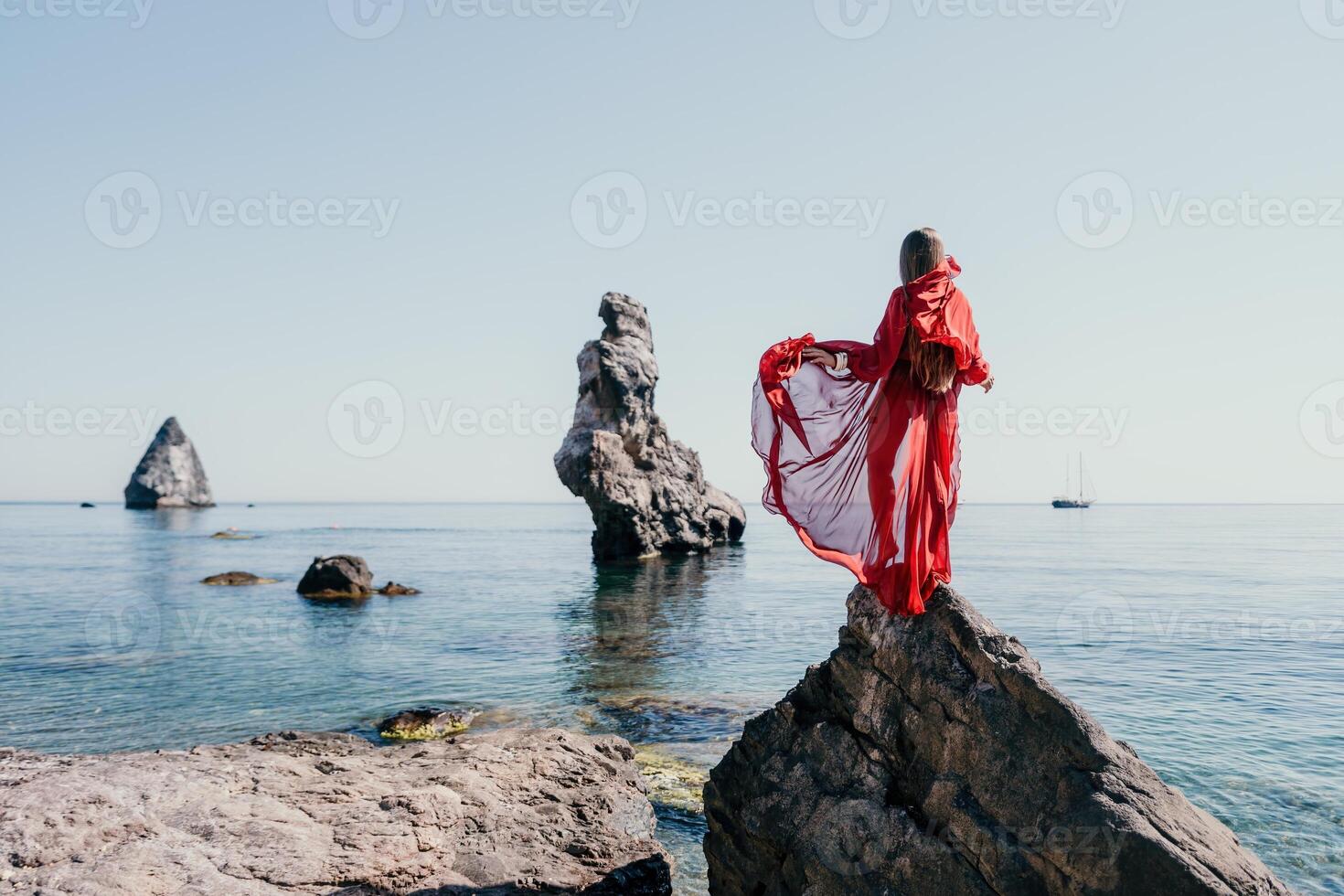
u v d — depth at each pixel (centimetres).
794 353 616
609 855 907
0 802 785
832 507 634
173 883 700
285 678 2450
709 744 1745
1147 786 568
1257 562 6744
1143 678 2345
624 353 6462
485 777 1047
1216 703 2067
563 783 1092
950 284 580
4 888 660
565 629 3394
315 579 4681
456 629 3397
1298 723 1886
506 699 2186
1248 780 1513
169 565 6775
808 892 674
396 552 9388
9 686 2350
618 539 6625
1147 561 6888
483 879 800
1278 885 521
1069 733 596
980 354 605
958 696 646
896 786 677
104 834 759
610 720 1959
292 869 747
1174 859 513
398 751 1235
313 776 985
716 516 8206
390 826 856
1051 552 8156
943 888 605
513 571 6431
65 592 4766
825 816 690
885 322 593
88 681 2403
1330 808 1373
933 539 641
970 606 686
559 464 6475
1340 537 11512
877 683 711
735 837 812
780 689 2283
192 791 877
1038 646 2850
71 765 910
